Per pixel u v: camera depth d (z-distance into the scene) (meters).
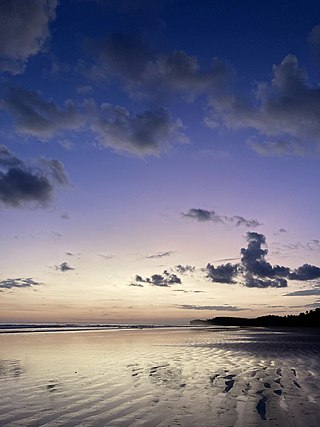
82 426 6.00
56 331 46.66
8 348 20.30
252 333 40.19
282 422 6.14
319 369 11.81
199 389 8.88
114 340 27.72
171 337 32.25
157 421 6.25
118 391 8.69
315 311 84.50
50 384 9.59
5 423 6.18
